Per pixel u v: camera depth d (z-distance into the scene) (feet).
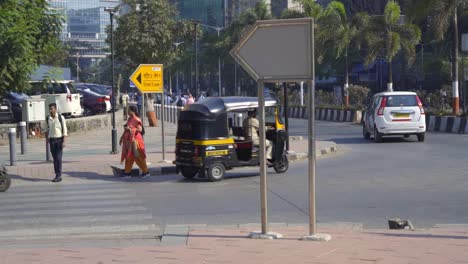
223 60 272.10
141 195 53.98
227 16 343.05
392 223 36.88
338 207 45.01
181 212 45.39
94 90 154.30
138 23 134.21
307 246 30.50
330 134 113.50
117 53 136.46
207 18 379.14
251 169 69.31
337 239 32.27
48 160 75.51
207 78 336.90
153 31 134.00
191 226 38.75
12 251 32.14
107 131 122.72
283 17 181.37
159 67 74.54
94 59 522.06
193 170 63.36
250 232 34.76
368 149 84.89
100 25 592.19
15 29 59.11
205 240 33.06
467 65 118.01
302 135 111.34
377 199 47.67
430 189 51.34
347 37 167.43
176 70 296.30
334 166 68.28
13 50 59.36
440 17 121.60
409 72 210.38
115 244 34.63
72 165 71.36
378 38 155.63
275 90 215.72
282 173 64.44
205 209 46.26
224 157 61.36
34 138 107.96
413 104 91.40
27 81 66.28
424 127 91.56
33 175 66.80
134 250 31.14
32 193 56.54
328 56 209.15
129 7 148.87
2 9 59.41
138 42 132.67
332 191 52.16
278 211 44.47
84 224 42.01
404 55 171.42
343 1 241.96
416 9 122.72
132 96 240.12
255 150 62.90
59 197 53.88
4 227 41.52
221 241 32.58
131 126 65.16
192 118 61.41
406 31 155.53
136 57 136.26
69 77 169.78
